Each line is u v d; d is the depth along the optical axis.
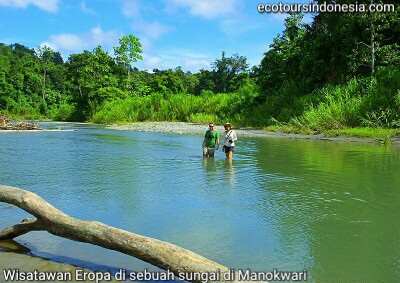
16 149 13.83
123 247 3.59
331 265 3.68
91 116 49.81
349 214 5.35
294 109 24.45
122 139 18.45
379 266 3.66
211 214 5.32
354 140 16.69
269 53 30.22
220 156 11.91
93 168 9.40
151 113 39.53
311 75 26.02
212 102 35.72
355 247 4.13
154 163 10.30
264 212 5.43
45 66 81.62
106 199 6.17
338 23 24.09
